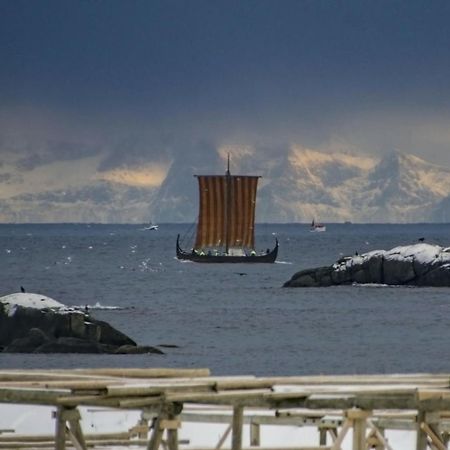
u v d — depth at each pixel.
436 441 67.38
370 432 79.75
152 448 67.38
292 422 86.25
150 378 77.25
